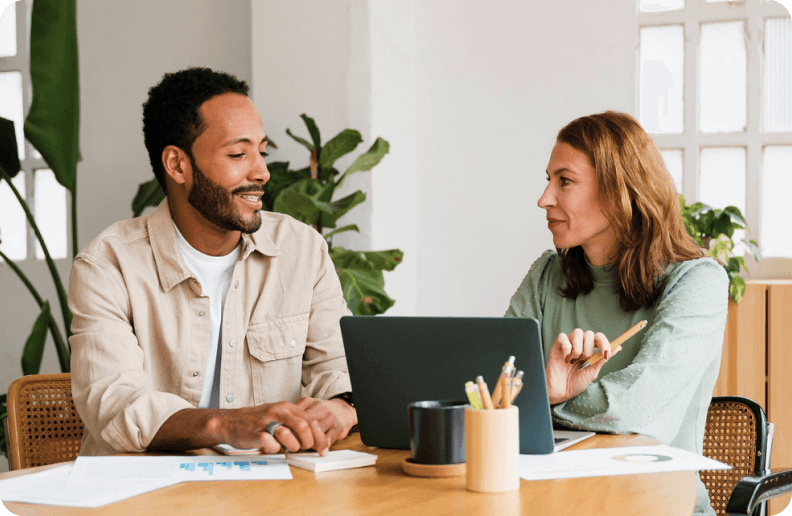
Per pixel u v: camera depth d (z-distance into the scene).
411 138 3.67
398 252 3.04
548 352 1.64
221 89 1.48
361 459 1.04
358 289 2.94
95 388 1.29
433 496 0.87
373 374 1.13
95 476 0.98
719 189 3.48
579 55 3.48
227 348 1.55
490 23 3.59
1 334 4.00
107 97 3.87
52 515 0.81
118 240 1.51
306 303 1.63
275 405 1.10
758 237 3.42
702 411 1.48
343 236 3.38
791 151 3.39
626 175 1.49
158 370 1.51
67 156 2.91
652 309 1.51
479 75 3.61
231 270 1.59
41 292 3.98
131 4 3.83
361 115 3.37
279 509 0.82
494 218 3.59
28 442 1.67
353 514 0.80
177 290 1.51
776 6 3.37
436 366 1.08
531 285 1.73
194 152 1.46
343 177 3.06
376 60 3.40
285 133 3.46
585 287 1.60
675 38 3.50
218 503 0.85
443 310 3.64
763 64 3.41
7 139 3.02
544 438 1.07
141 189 3.29
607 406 1.26
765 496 1.04
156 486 0.92
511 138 3.57
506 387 0.90
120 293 1.46
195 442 1.13
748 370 2.96
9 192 4.05
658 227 1.49
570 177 1.52
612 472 0.97
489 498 0.86
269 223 1.68
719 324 1.43
